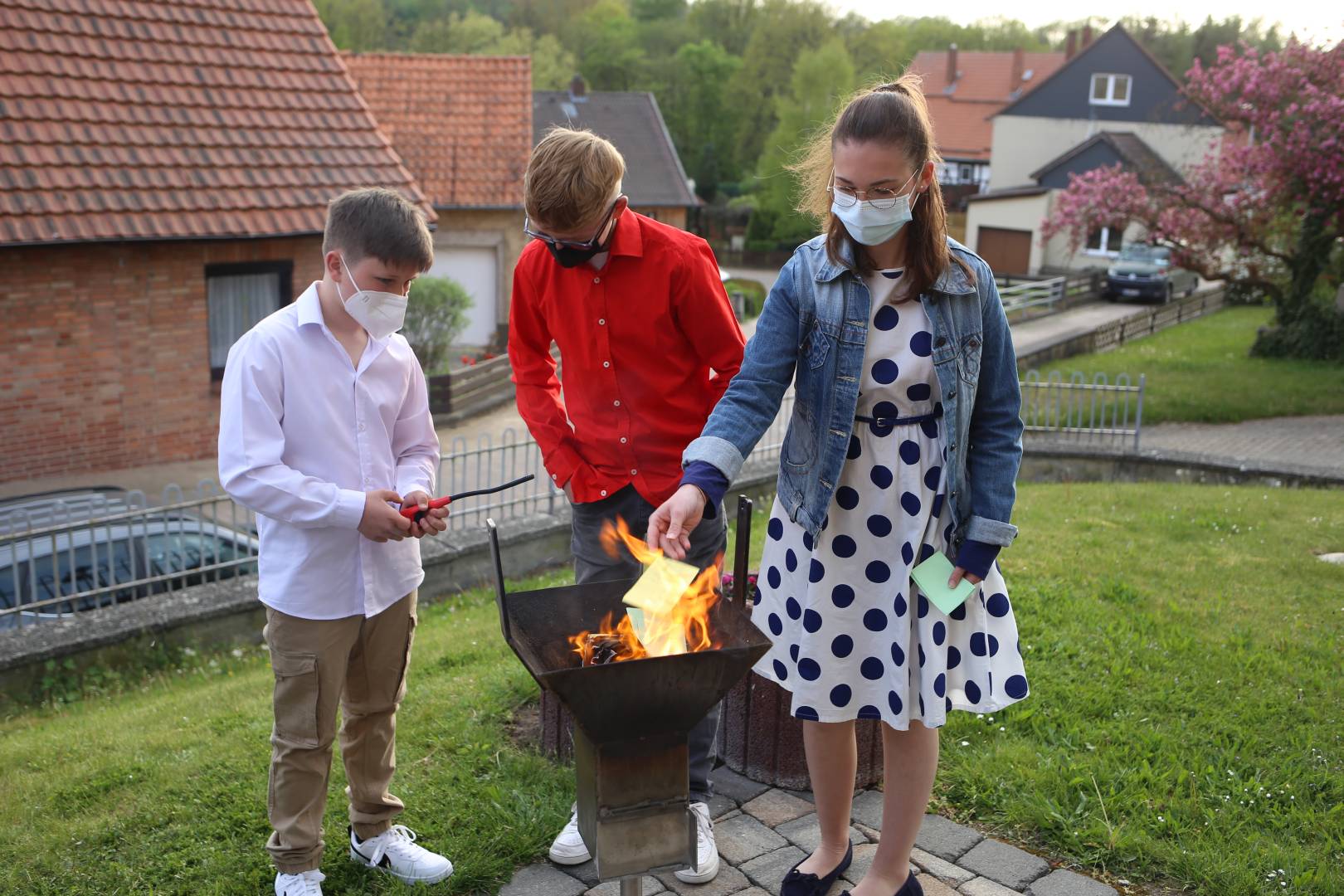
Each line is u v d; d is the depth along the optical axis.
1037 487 9.51
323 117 13.26
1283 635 4.52
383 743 2.80
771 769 3.34
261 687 4.79
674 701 2.05
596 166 2.59
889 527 2.38
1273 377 18.28
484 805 3.14
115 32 12.14
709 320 2.88
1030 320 27.92
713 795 3.29
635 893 2.21
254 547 7.33
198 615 6.47
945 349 2.31
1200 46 52.16
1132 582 5.43
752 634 2.11
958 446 2.35
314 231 12.25
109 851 2.99
